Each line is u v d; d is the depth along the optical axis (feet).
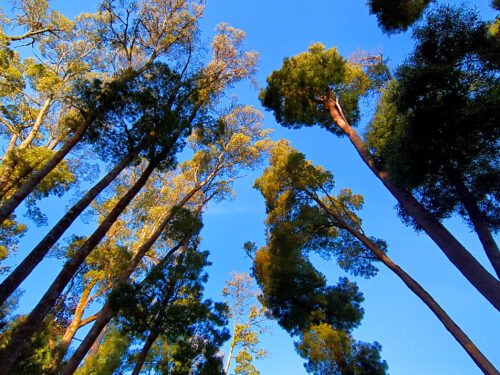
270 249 48.24
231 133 53.06
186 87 31.32
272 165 54.90
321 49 45.27
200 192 49.88
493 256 20.08
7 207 23.77
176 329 25.71
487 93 20.34
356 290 54.54
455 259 21.22
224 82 45.88
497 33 21.93
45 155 38.40
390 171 27.50
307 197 47.11
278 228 45.93
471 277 19.88
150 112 28.94
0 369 16.22
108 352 40.47
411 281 26.89
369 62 45.19
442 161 24.97
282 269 44.24
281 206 47.70
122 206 26.68
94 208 49.37
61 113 45.78
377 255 32.48
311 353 37.42
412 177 26.25
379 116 33.50
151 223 52.70
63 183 43.21
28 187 25.90
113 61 40.22
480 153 23.63
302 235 44.14
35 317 18.93
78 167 47.85
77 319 38.78
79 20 45.80
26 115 45.34
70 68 48.24
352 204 49.34
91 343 23.90
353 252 47.88
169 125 28.22
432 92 22.72
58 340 41.57
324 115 45.83
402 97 24.02
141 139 29.45
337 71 41.83
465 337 20.94
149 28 38.04
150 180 53.21
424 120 23.56
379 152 31.91
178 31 39.37
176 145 30.53
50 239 22.02
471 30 22.47
